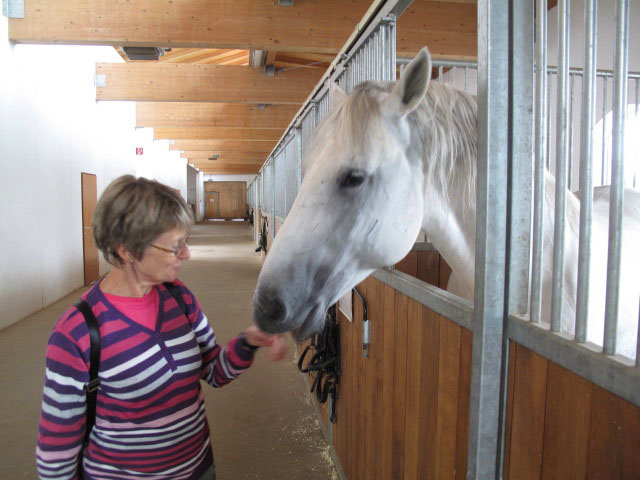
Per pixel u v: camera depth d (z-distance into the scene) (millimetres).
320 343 2031
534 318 686
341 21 3982
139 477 871
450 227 1021
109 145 6590
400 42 3926
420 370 1042
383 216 912
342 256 921
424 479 1028
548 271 946
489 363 735
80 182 5449
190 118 7789
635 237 1186
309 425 2250
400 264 2020
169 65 5723
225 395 2568
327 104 2277
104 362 794
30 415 2293
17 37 3803
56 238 4727
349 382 1712
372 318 1420
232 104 7676
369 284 1455
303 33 3957
